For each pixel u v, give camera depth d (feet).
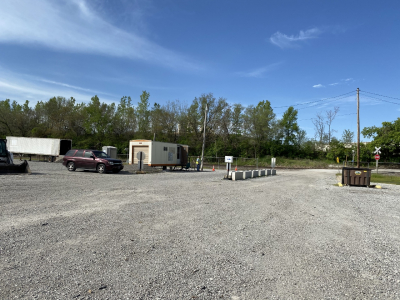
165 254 14.80
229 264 13.85
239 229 20.58
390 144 173.17
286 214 27.12
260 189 48.32
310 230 21.29
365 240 19.16
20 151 119.85
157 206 27.99
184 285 11.37
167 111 191.31
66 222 20.24
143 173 73.92
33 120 197.57
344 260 15.11
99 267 12.76
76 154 69.51
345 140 205.26
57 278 11.50
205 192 40.75
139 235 17.92
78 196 32.07
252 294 10.89
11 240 15.84
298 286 11.75
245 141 191.01
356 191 51.55
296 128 204.23
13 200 27.81
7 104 198.18
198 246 16.34
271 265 13.98
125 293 10.50
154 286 11.16
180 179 61.26
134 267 12.94
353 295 11.11
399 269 14.08
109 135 191.11
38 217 21.39
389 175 107.55
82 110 192.44
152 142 85.51
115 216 22.82
